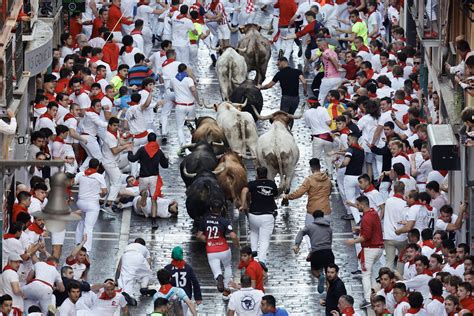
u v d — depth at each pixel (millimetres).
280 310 34406
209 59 59719
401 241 38438
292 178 44625
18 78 41344
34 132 42781
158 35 60781
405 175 41094
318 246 37812
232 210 44312
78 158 45688
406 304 34000
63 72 46750
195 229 42812
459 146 38562
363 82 48969
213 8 58094
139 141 46156
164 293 34906
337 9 56875
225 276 38625
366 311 37875
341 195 44062
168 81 49469
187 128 50938
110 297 35625
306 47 56312
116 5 55062
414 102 45500
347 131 43906
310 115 45312
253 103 49156
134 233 42781
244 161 48125
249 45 53312
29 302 35531
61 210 25281
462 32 41875
